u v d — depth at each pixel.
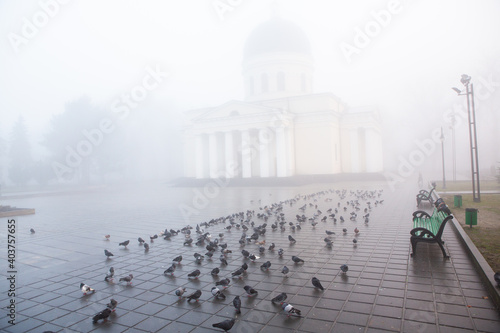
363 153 52.62
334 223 14.89
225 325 5.43
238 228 14.59
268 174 45.62
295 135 47.62
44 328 6.02
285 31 52.41
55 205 29.30
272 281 7.91
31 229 15.41
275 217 17.20
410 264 8.77
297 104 47.94
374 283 7.53
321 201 23.53
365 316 5.99
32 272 9.30
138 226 16.45
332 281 7.76
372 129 49.50
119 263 9.96
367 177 47.09
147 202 28.83
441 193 24.88
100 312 6.54
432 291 6.95
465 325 5.54
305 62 53.09
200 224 15.95
